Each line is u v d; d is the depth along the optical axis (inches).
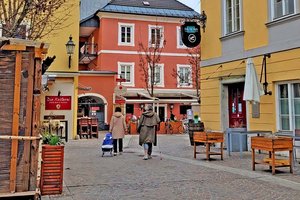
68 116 713.6
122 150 527.2
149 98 1213.7
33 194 196.2
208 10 590.6
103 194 252.8
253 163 350.3
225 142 527.8
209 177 314.3
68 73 709.9
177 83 1325.0
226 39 545.6
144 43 1302.9
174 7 1385.3
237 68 521.3
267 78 467.2
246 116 504.4
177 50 1337.4
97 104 1036.5
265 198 240.7
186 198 241.4
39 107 200.5
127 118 1058.7
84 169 358.6
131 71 1278.3
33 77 199.0
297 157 412.5
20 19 307.6
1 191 193.0
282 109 452.4
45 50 202.1
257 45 486.6
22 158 197.3
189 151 523.5
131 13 1284.4
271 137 343.9
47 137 269.3
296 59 425.7
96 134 770.8
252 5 498.3
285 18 440.1
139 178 310.2
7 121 193.9
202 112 600.7
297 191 260.2
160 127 1050.1
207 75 588.7
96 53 1295.5
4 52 194.4
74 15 720.3
